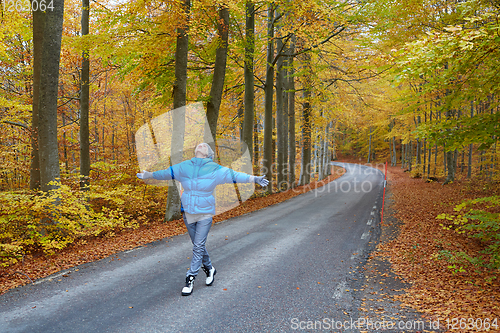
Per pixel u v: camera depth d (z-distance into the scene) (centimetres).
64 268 493
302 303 357
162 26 833
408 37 857
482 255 529
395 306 352
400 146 5066
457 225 753
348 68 1414
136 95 1159
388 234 731
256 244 645
